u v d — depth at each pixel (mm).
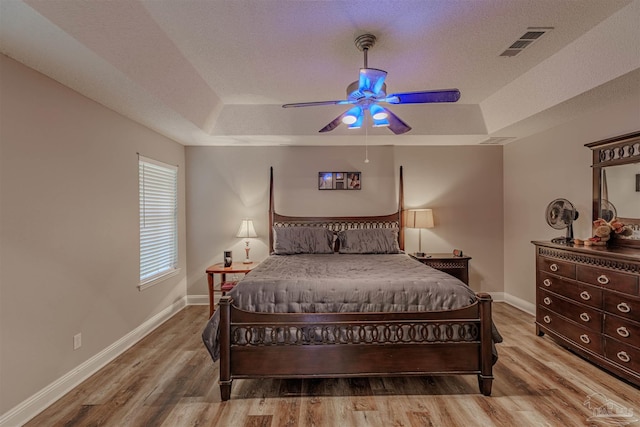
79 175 2434
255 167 4484
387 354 2164
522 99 3090
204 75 2875
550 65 2617
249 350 2152
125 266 3008
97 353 2596
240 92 3258
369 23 2107
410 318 2180
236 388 2289
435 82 3039
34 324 2025
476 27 2156
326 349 2162
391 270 2793
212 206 4465
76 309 2379
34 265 2035
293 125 3795
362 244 3982
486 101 3518
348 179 4492
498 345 2986
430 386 2299
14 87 1923
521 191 4141
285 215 4496
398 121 2547
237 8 1940
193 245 4457
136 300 3188
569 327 2773
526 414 1963
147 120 3166
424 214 4191
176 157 4156
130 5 1833
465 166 4531
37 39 1721
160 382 2371
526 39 2307
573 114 3072
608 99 2656
